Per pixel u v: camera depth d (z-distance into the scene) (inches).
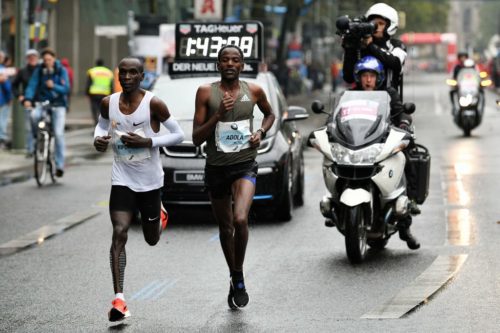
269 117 1013.2
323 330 905.5
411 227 1441.9
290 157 1561.3
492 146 2650.1
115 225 972.6
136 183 984.3
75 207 1716.3
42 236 1441.9
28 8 2721.5
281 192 1513.3
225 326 928.9
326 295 1045.2
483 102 3046.3
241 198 982.4
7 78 2775.6
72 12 5703.7
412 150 1309.1
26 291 1090.7
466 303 991.0
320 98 6619.1
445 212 1568.7
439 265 1178.6
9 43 4658.0
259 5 6136.8
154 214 1001.5
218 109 975.0
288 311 981.8
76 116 4217.5
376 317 948.0
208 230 1475.1
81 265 1231.5
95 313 990.4
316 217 1572.3
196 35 1800.0
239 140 987.3
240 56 987.9
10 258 1280.8
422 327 907.4
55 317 975.0
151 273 1173.7
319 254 1270.9
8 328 935.7
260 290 1074.7
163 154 1528.1
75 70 5782.5
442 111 4522.6
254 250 1302.9
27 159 2495.1
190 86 1647.4
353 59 1339.8
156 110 979.9
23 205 1745.8
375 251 1283.2
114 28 3558.1
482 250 1263.5
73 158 2598.4
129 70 969.5
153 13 3784.5
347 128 1217.4
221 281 1125.1
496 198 1702.8
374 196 1227.9
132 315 978.7
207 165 1001.5
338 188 1226.6
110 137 979.9
